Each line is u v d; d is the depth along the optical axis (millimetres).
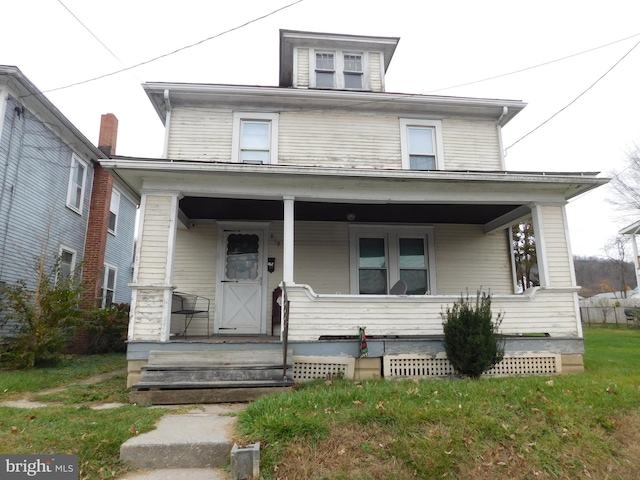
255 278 9312
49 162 11133
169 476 3400
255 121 9641
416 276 9789
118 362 9438
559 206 7578
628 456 3723
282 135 9562
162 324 6441
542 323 7062
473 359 6090
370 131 9812
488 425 3910
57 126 11438
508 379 5906
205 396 5375
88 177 13305
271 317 9109
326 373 6602
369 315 6855
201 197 7590
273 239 9500
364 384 5695
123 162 6543
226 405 5227
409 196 7434
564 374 6664
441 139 9945
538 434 3881
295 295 6785
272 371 5781
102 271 13281
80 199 12867
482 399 4543
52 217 11273
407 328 6875
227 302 9109
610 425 4035
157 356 5992
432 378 6477
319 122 9734
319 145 9602
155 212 6840
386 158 9703
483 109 10062
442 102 9805
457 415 4047
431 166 9883
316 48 11055
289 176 7047
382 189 7422
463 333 6191
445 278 9773
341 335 6754
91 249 13094
